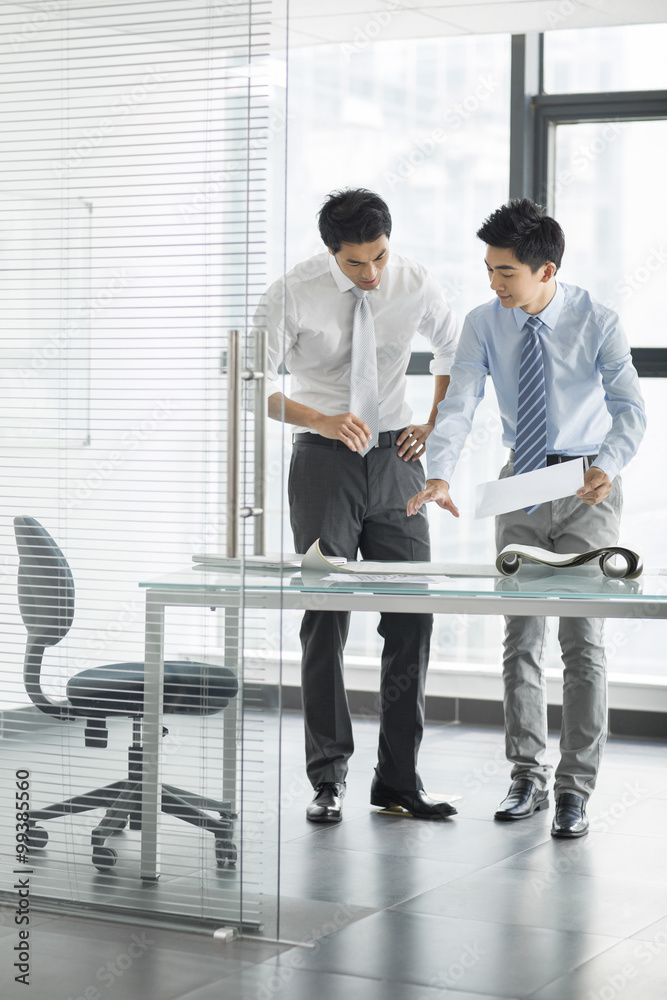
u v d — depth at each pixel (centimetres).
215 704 269
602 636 345
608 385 322
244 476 263
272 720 264
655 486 480
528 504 279
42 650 287
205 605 269
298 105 508
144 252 273
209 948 255
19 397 285
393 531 351
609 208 484
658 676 482
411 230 502
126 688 278
